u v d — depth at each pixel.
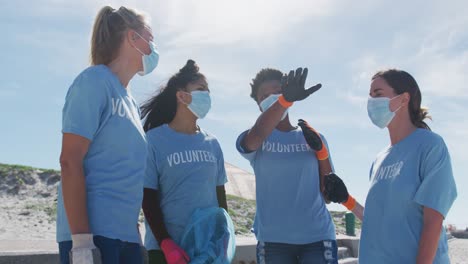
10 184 12.32
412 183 2.99
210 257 3.25
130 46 2.79
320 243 3.82
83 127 2.47
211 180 3.61
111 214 2.54
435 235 2.88
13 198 11.57
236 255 6.01
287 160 3.87
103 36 2.79
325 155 3.90
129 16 2.80
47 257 4.55
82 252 2.31
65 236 2.50
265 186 3.90
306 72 3.49
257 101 4.08
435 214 2.90
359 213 3.83
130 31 2.79
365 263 3.20
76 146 2.44
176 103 3.69
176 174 3.49
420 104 3.28
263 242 3.87
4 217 9.68
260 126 3.62
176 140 3.59
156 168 3.51
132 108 2.79
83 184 2.42
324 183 3.86
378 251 3.12
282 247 3.81
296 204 3.83
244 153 3.90
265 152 3.91
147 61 2.84
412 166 3.03
